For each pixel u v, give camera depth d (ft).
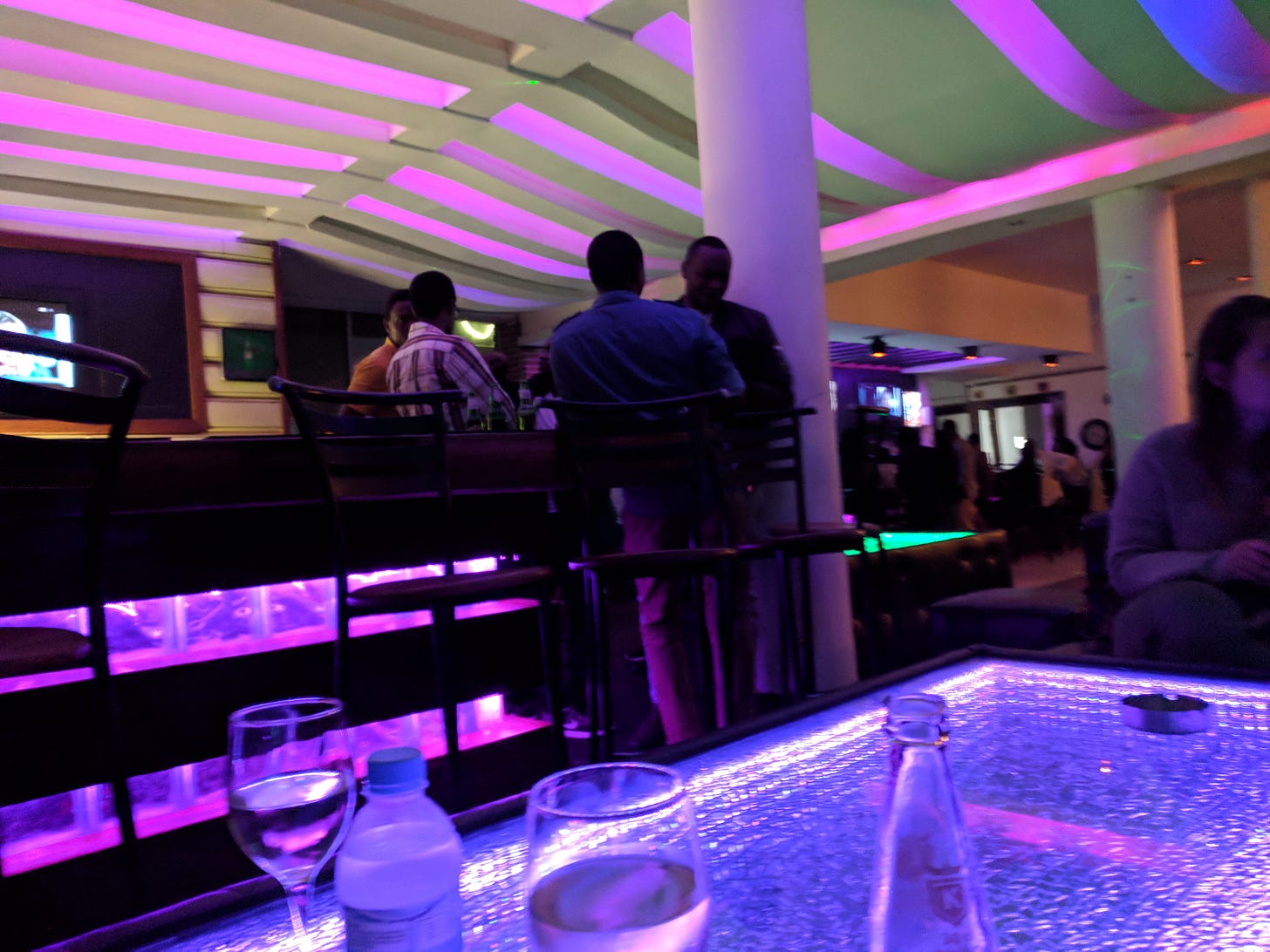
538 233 30.83
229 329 30.76
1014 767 2.52
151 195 27.04
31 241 27.07
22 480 4.77
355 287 35.50
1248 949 1.52
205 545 7.71
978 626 10.23
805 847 2.01
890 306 37.63
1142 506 5.72
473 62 19.03
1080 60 20.29
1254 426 5.25
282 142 22.95
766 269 11.55
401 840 1.41
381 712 8.43
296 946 1.59
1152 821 2.10
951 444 31.40
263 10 16.15
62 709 6.74
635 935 1.04
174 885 6.03
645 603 8.66
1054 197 25.66
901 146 23.35
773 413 9.61
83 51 17.24
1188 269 40.42
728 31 11.66
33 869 6.23
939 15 18.20
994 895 1.75
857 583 13.20
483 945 1.58
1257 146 22.44
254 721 1.74
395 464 6.97
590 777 1.19
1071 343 48.29
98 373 27.99
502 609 9.49
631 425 7.89
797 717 2.94
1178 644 5.20
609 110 21.53
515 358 41.06
